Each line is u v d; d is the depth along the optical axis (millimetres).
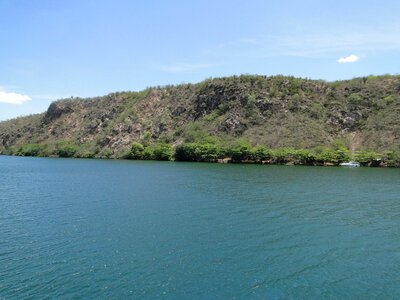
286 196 53625
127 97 196375
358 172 92375
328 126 139375
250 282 23703
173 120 169125
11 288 22203
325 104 148125
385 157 112438
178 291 22281
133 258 27250
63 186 63406
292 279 24266
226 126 147750
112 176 80188
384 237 33594
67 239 31469
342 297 21938
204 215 40688
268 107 149750
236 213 41906
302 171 93500
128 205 45781
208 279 24000
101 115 190000
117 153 160125
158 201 48562
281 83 159125
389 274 25281
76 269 25109
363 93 145875
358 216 41531
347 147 128625
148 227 35469
